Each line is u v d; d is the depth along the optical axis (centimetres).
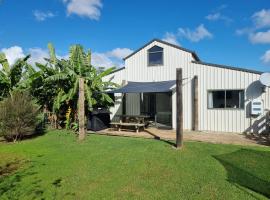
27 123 1476
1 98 1936
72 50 1902
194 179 745
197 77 1720
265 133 1502
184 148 1128
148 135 1516
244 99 1565
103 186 705
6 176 809
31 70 2039
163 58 1872
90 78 1848
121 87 1859
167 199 616
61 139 1465
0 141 1469
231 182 715
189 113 1756
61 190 680
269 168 837
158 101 2131
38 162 966
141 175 789
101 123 1831
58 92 1881
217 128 1656
